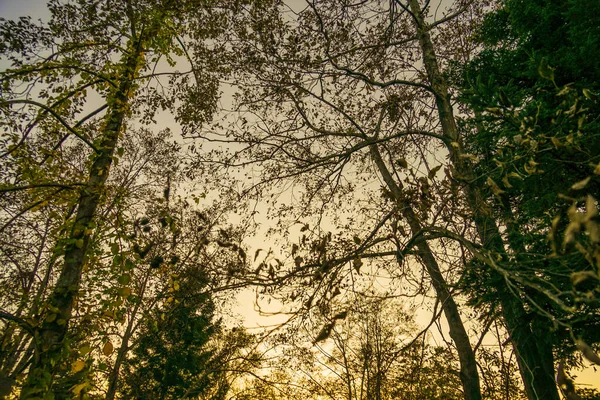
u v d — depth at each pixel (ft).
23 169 18.17
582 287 8.73
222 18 26.22
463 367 18.62
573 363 21.79
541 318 14.30
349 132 25.73
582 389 19.20
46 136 21.08
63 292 14.92
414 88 26.30
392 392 27.55
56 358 13.56
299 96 26.11
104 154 18.67
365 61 27.17
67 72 19.40
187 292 17.69
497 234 14.29
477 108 11.00
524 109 12.51
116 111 19.74
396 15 27.37
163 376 33.40
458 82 24.25
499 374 17.63
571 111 9.21
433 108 23.48
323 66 25.94
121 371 36.04
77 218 16.62
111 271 15.60
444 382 20.43
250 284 10.64
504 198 9.34
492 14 26.50
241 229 20.51
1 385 11.98
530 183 12.48
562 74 15.80
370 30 27.84
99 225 16.33
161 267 16.65
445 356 18.75
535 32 20.53
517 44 23.53
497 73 21.77
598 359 4.44
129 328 29.91
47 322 14.21
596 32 14.78
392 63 28.25
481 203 11.27
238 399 37.91
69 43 20.88
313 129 24.52
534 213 13.47
